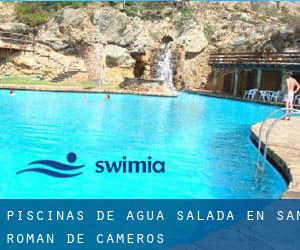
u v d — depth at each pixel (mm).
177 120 16328
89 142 11172
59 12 35188
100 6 37438
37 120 14742
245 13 40875
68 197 6594
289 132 11922
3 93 22656
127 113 17766
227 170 8562
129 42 35000
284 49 31766
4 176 7711
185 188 7207
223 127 15008
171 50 33719
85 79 32094
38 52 31719
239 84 31969
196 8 39812
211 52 36500
